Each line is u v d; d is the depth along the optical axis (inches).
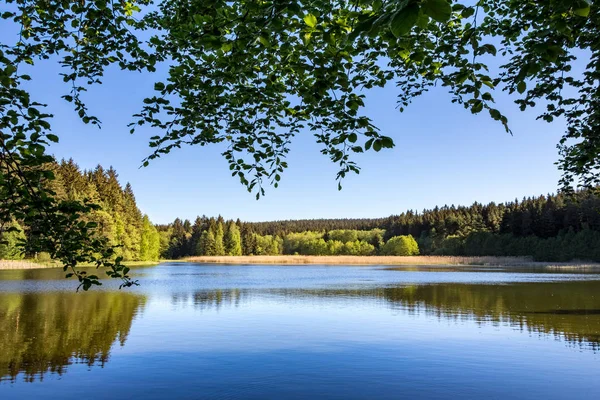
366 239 5009.8
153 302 780.6
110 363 395.9
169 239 4864.7
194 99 216.1
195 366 390.3
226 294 922.7
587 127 290.5
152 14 246.4
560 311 686.5
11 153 159.8
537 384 347.9
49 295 869.2
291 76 216.5
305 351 439.8
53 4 211.8
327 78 170.2
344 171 217.9
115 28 208.8
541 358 416.2
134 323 579.5
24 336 496.7
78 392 326.6
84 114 215.5
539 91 258.4
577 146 300.0
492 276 1518.2
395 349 448.1
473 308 720.3
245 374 368.5
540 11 201.6
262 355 424.8
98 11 200.1
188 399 315.3
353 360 410.3
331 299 836.6
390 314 660.7
